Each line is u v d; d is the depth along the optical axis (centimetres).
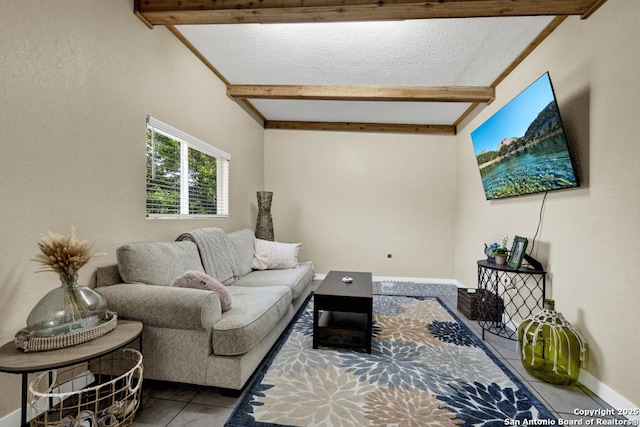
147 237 232
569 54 216
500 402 168
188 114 283
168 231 258
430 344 244
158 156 250
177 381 171
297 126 500
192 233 263
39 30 151
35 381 135
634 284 159
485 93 349
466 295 310
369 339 226
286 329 271
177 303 164
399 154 491
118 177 203
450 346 240
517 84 296
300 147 502
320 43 272
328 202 500
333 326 272
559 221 223
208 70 318
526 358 199
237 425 147
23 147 145
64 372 164
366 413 157
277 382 185
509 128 263
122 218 207
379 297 383
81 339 129
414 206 490
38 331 126
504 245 284
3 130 137
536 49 262
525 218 271
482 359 219
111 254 198
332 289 252
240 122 404
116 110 200
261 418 152
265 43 275
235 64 313
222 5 208
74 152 171
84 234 178
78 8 171
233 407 162
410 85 353
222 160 362
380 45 272
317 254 503
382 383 185
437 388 181
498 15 204
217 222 342
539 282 245
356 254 498
